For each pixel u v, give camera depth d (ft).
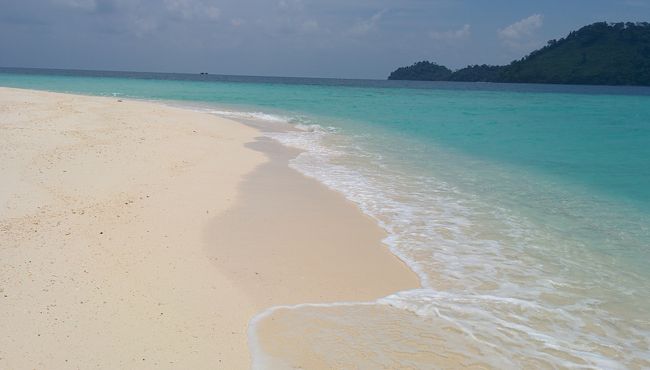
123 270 20.65
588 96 206.08
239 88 220.43
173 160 41.75
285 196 34.73
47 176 32.50
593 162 53.72
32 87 159.74
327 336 17.25
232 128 68.39
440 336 17.61
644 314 19.71
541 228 29.94
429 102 156.04
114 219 26.27
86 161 37.50
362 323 18.29
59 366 14.35
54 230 23.94
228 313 18.34
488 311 19.57
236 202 32.14
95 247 22.50
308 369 15.28
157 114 70.33
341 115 101.65
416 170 46.32
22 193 28.68
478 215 32.22
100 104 75.66
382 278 22.35
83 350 15.19
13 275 19.27
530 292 21.38
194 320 17.57
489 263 24.40
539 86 369.30
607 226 30.60
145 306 18.10
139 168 37.55
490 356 16.51
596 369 16.03
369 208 32.96
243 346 16.34
